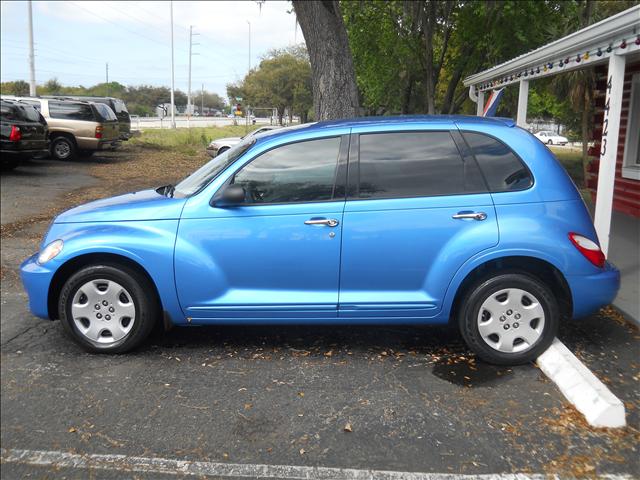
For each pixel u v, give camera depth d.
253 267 4.17
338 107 8.77
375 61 19.86
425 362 4.23
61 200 11.84
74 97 22.17
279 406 3.60
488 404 3.59
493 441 3.19
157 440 3.24
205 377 4.00
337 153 4.18
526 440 3.19
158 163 19.61
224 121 72.75
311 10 8.61
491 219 4.00
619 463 2.97
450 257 4.01
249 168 4.23
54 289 4.41
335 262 4.11
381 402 3.63
